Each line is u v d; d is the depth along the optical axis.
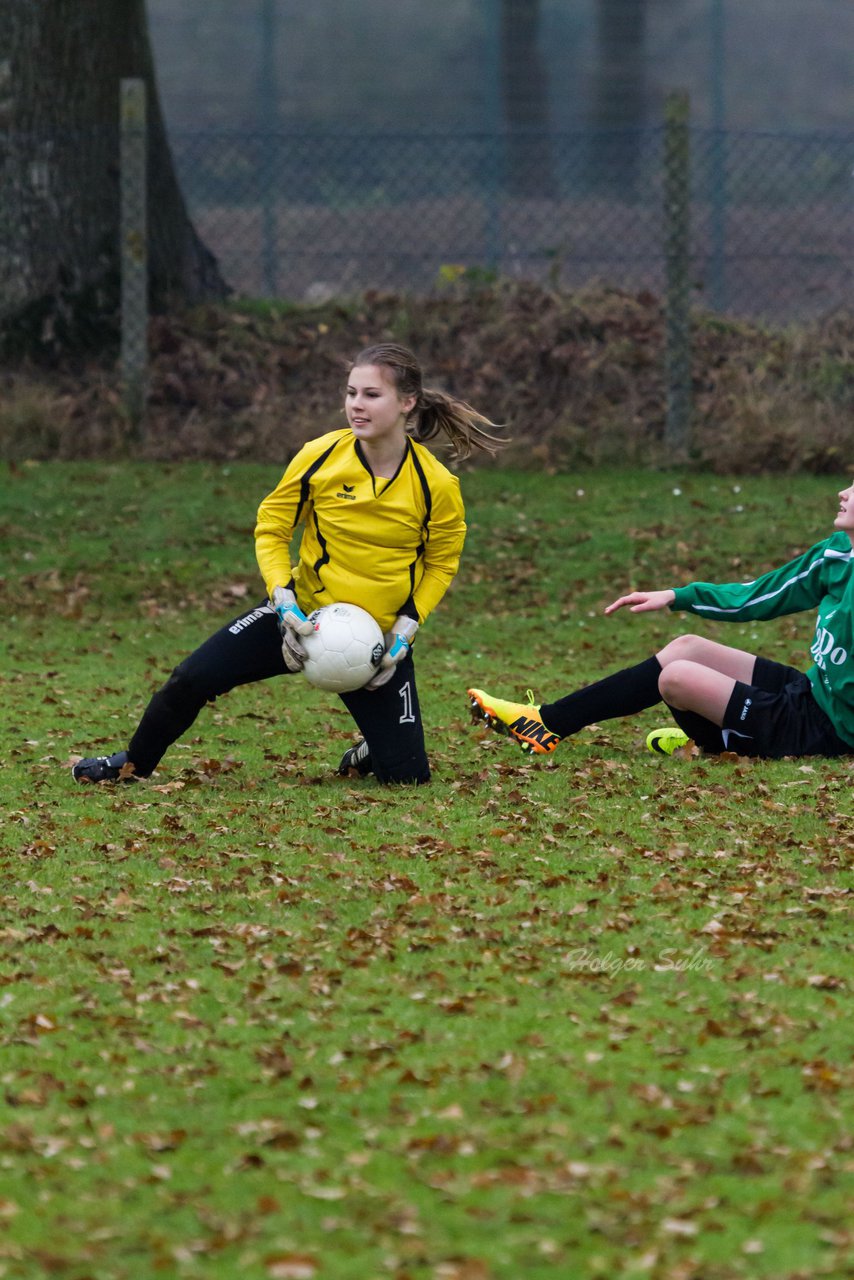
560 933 17.77
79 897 18.95
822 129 86.75
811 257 66.31
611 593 42.06
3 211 55.59
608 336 55.94
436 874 19.91
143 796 23.98
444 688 32.88
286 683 34.19
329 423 52.84
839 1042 14.91
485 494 48.66
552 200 76.94
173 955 17.14
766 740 25.92
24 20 55.12
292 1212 11.97
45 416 52.09
